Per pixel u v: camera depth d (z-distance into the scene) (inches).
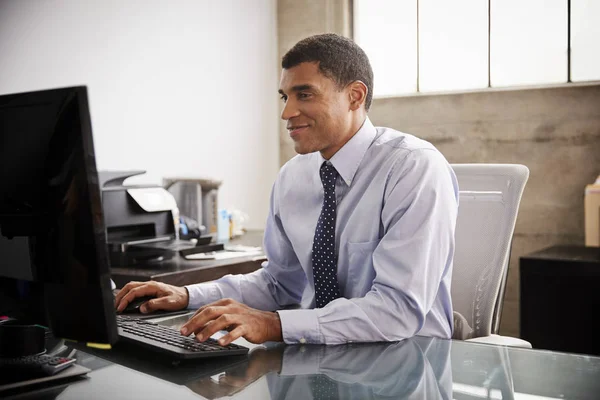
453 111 150.7
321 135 56.1
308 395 34.0
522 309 118.4
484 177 68.8
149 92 128.0
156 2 129.1
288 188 63.9
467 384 35.9
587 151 138.0
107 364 40.5
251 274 64.4
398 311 48.2
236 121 154.6
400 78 159.2
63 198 36.4
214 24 146.2
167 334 45.6
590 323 112.3
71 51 110.7
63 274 37.1
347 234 58.0
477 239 67.2
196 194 114.7
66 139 35.8
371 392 34.5
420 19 155.5
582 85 136.7
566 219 140.9
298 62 55.0
